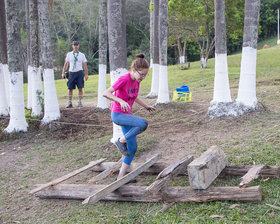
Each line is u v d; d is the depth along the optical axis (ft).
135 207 12.95
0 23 35.78
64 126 26.96
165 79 31.09
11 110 26.84
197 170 11.82
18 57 26.58
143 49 131.54
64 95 50.01
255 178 12.07
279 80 42.39
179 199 12.35
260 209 11.02
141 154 19.11
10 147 24.40
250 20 22.33
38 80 30.50
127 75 12.60
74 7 126.41
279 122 20.48
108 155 19.60
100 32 32.37
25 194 15.88
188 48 127.54
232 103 23.44
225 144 18.03
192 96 37.42
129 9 129.08
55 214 13.56
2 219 13.73
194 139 20.12
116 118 13.05
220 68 23.80
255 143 17.17
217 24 23.67
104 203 13.75
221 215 11.09
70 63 32.91
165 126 24.48
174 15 62.28
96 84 62.54
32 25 29.73
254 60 22.91
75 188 14.33
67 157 20.57
